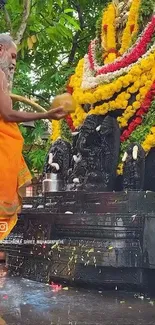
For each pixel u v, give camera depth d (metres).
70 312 3.75
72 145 6.48
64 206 5.39
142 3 6.20
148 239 4.54
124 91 5.95
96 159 5.81
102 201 4.96
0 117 3.34
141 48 5.95
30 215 5.59
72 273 4.80
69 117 6.91
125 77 5.88
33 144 11.31
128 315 3.65
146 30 6.00
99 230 4.73
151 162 5.55
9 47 3.60
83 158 5.88
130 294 4.60
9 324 3.34
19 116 3.29
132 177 5.23
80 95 6.45
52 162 6.50
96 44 6.93
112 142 5.81
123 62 6.08
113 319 3.51
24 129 10.47
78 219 4.95
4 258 7.16
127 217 4.61
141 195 4.76
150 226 4.56
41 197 5.82
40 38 7.85
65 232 5.11
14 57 3.64
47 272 5.15
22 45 7.78
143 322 3.42
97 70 6.50
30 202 5.96
